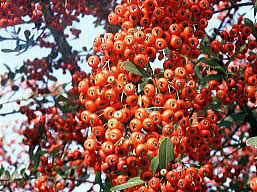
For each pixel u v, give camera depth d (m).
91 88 0.31
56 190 0.45
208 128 0.33
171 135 0.31
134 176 0.31
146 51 0.31
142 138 0.30
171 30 0.32
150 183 0.30
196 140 0.33
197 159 0.33
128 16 0.33
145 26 0.33
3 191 0.45
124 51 0.31
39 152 0.46
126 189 0.31
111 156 0.30
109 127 0.30
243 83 0.36
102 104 0.31
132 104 0.31
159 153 0.29
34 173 0.46
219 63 0.35
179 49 0.33
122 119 0.30
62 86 0.46
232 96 0.36
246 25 0.36
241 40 0.36
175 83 0.32
